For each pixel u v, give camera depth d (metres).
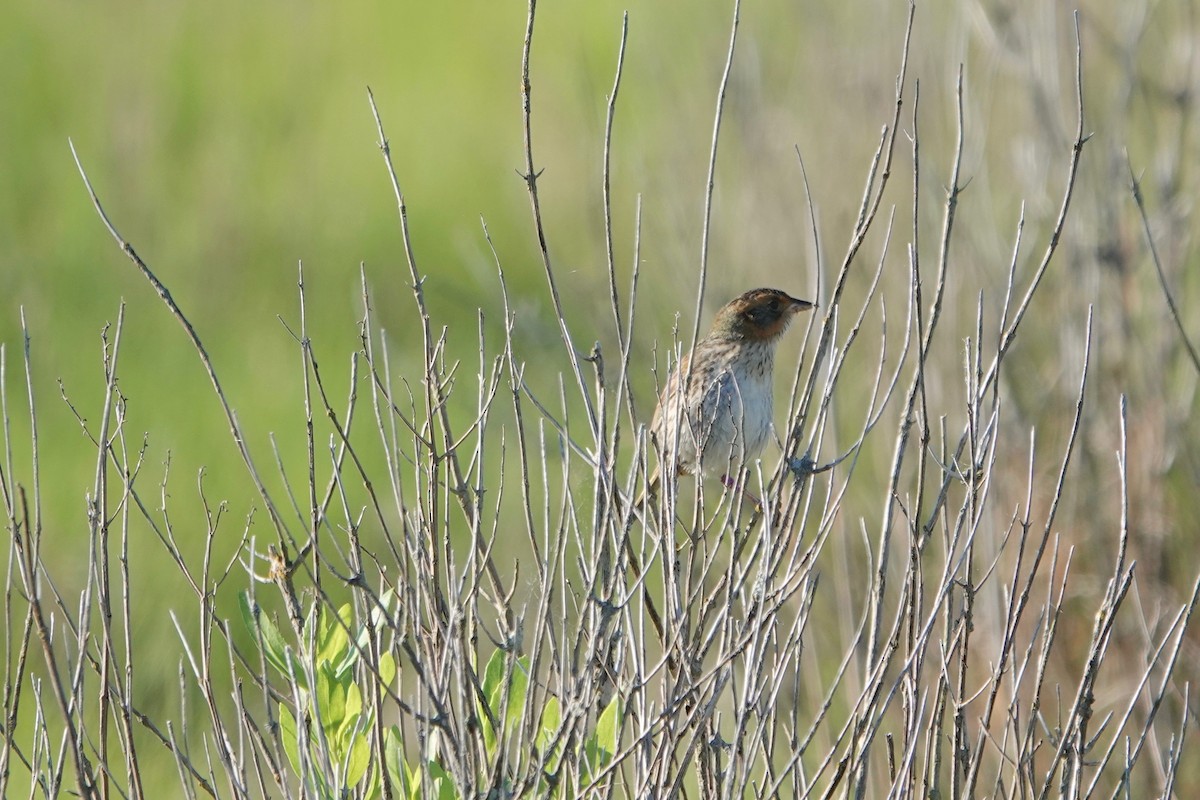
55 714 10.48
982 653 10.49
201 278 18.91
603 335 14.48
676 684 5.96
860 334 13.04
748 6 19.36
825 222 13.62
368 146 23.28
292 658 6.32
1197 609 10.94
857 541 11.56
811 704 9.84
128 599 6.25
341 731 6.37
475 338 16.91
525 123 6.09
